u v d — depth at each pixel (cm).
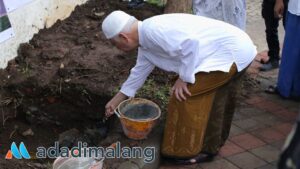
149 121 358
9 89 432
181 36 312
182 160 366
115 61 473
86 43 509
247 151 393
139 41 322
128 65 466
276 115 454
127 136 372
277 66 554
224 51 329
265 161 380
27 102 435
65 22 566
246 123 438
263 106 471
